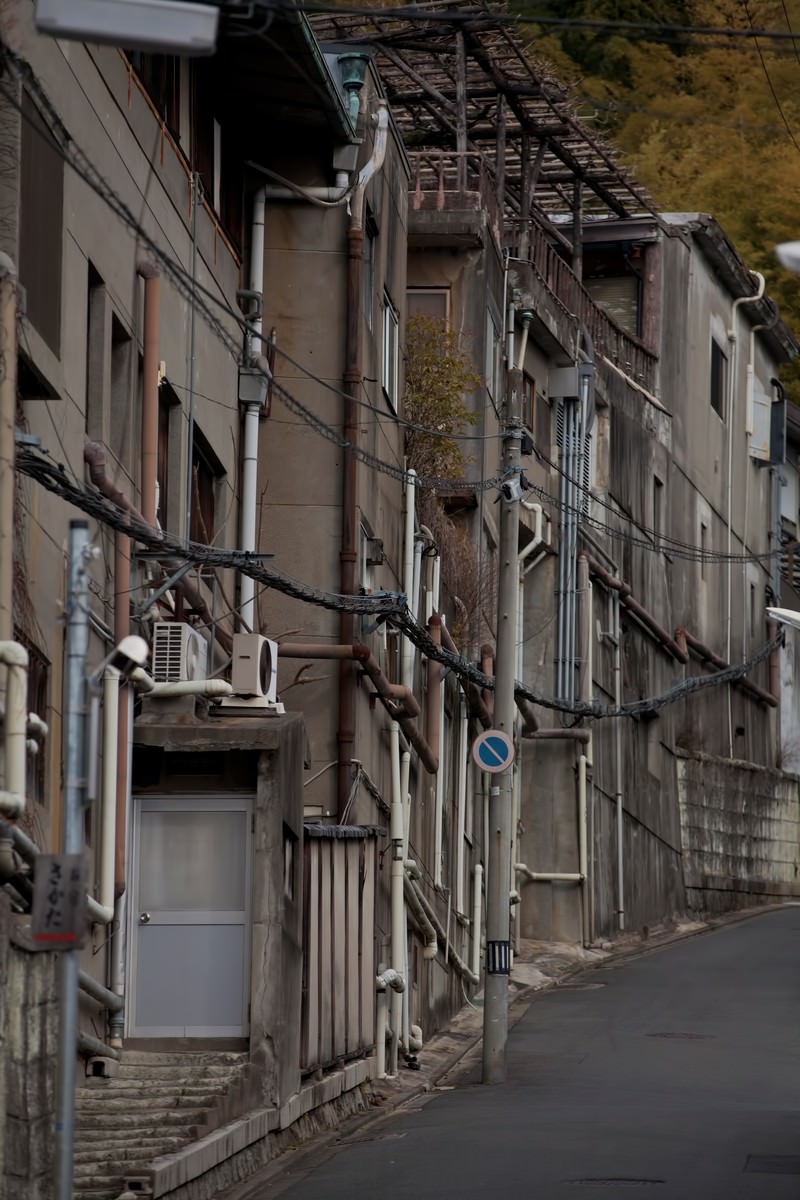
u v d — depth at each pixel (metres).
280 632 38.44
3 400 21.42
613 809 65.31
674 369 77.94
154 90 30.67
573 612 61.38
